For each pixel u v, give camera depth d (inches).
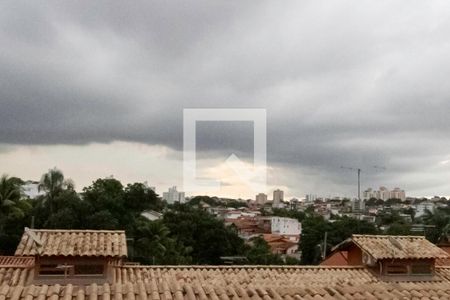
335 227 2797.7
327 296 434.0
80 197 2199.8
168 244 2155.5
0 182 1963.6
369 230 2822.3
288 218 4554.6
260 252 2513.5
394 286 505.7
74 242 708.7
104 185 2359.7
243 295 432.1
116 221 2091.5
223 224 2657.5
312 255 2748.5
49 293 407.5
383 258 783.7
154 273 718.5
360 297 434.9
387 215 4579.2
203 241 2502.5
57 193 2145.7
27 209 2041.1
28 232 722.2
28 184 2967.5
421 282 760.3
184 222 2507.4
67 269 670.5
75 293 413.4
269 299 420.5
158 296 418.9
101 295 414.6
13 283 637.3
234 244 2578.7
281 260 2512.3
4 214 1948.8
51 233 733.3
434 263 819.4
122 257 695.7
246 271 753.0
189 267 751.7
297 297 426.3
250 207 5841.5
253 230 4200.3
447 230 2694.4
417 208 6309.1
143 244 2085.4
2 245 1957.4
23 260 914.1
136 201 2428.6
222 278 703.1
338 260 1077.1
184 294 434.6
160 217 2738.7
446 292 486.9
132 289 433.1
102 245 708.7
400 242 855.7
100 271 682.8
